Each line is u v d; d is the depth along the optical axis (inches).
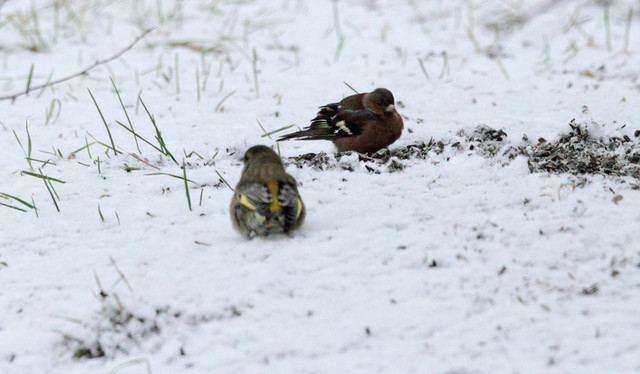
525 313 314.5
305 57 794.8
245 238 402.9
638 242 366.0
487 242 376.8
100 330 332.8
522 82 702.5
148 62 782.5
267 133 590.2
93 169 524.4
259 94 689.0
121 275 353.1
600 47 788.6
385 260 366.0
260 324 323.0
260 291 346.6
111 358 320.2
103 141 585.6
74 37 861.2
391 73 737.6
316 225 407.5
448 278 346.6
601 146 521.0
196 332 324.8
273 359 299.7
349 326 315.6
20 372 314.5
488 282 341.4
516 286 336.8
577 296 324.8
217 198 467.5
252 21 918.4
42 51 815.7
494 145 522.3
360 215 416.2
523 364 281.3
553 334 297.7
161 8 965.8
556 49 795.4
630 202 409.7
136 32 878.4
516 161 467.8
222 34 872.3
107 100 676.1
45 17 924.6
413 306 326.3
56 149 571.8
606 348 284.7
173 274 367.2
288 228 378.9
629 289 327.6
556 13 903.7
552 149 505.4
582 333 295.9
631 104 625.0
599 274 342.0
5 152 567.8
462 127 585.6
